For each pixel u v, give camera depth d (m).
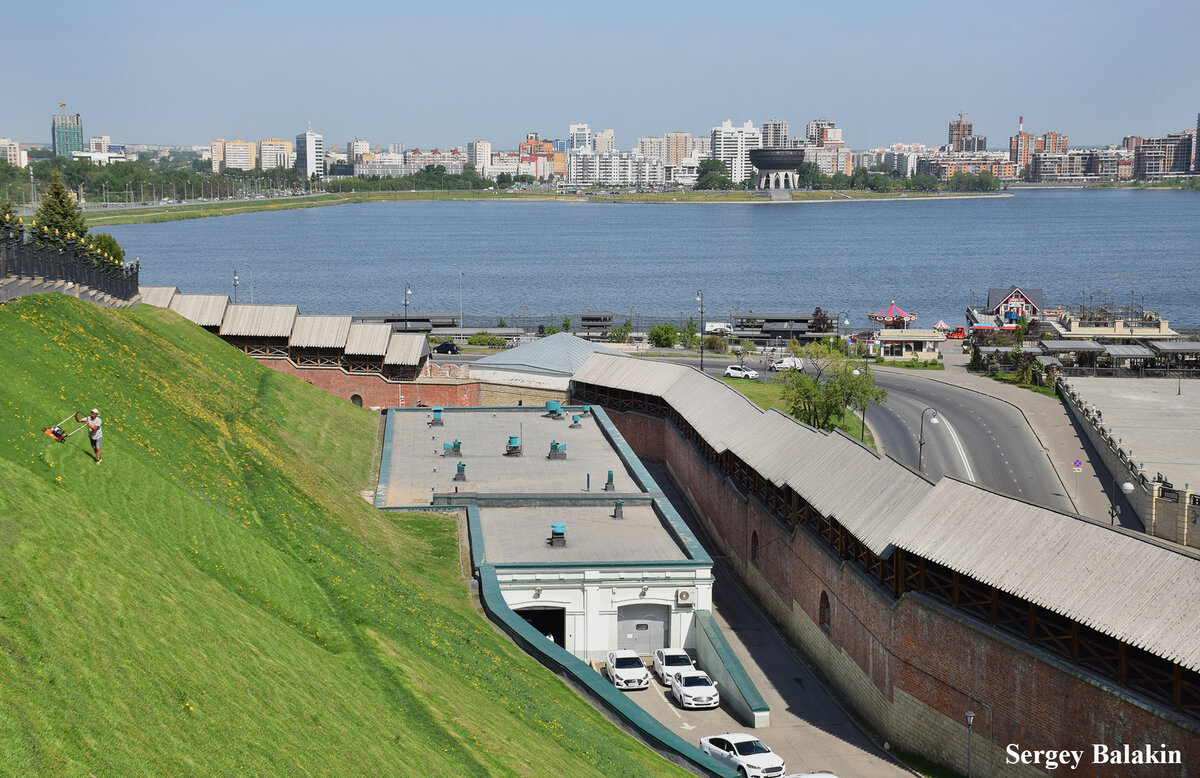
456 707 49.00
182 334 109.88
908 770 56.66
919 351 189.88
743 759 55.25
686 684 65.56
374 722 43.97
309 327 129.25
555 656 63.16
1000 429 132.88
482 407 121.00
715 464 97.31
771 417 87.69
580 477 93.69
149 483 57.59
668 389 117.44
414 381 129.50
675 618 72.94
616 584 71.81
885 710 60.91
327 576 59.53
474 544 76.19
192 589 47.16
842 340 189.00
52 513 45.38
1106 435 117.56
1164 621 45.31
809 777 52.72
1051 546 52.16
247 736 37.62
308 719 41.19
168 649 40.12
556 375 133.00
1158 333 190.38
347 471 94.44
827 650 69.62
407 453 101.88
